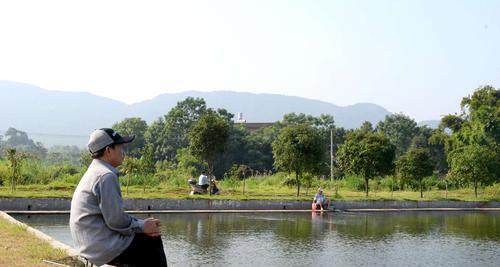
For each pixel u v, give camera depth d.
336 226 21.58
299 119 80.69
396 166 38.22
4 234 11.44
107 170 4.83
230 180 42.03
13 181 27.86
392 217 26.77
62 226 18.58
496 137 51.22
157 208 26.16
